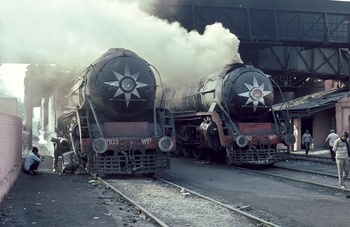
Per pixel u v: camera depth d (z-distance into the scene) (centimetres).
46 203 943
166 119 1419
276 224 753
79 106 1423
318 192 1128
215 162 1916
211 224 746
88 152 1298
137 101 1354
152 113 1420
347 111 2405
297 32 2714
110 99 1330
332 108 2739
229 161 1677
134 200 972
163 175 1480
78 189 1137
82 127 1322
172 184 1205
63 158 1472
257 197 1048
